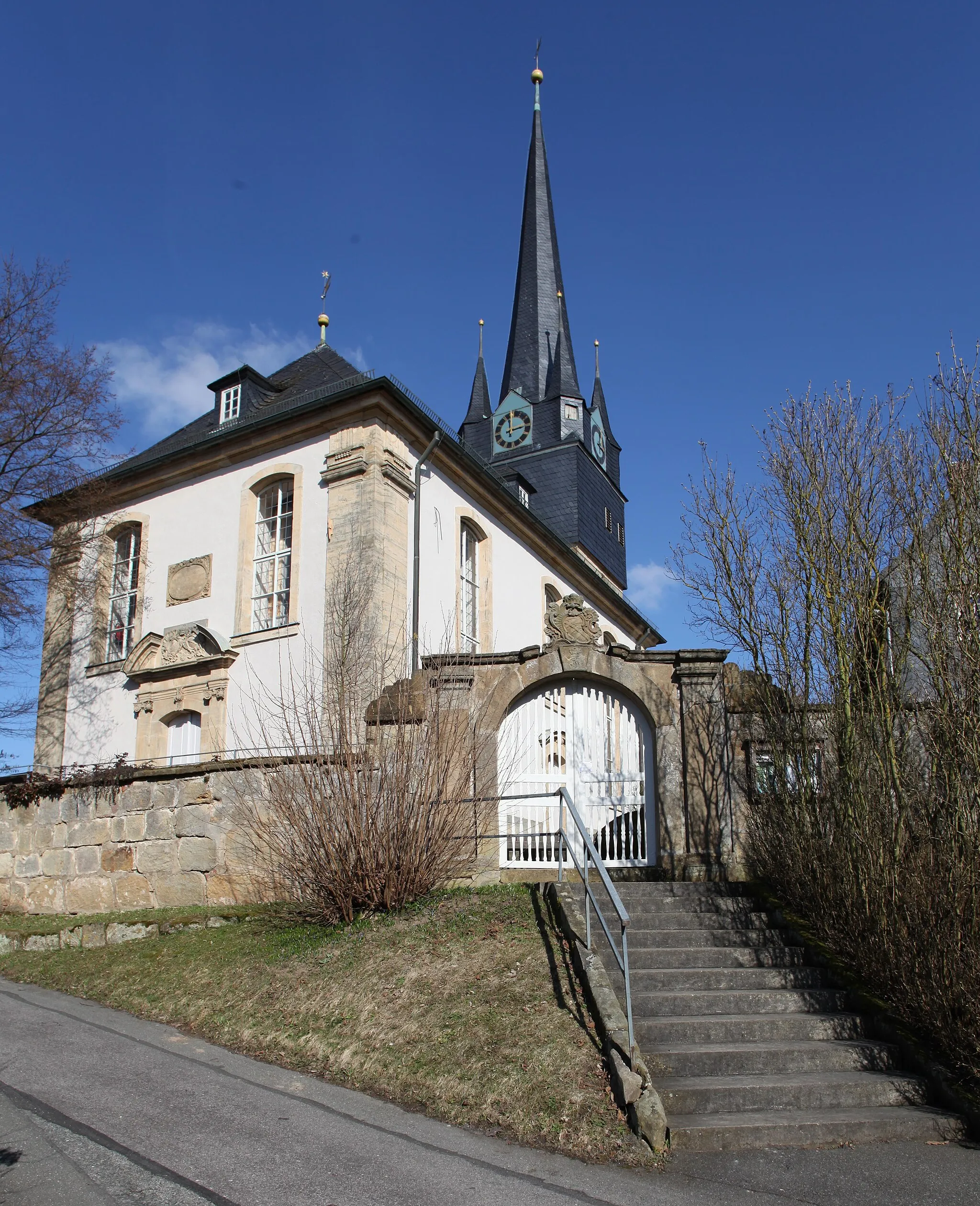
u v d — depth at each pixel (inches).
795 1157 255.0
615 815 467.5
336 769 427.5
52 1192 220.4
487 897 420.5
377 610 647.1
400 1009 332.2
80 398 738.2
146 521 786.8
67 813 575.2
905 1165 251.0
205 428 813.9
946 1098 284.8
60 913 562.9
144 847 536.4
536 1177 237.9
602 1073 281.6
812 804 402.9
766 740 443.2
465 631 800.3
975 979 295.1
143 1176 229.9
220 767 513.3
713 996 331.9
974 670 329.1
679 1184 237.3
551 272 1542.8
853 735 372.2
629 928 387.2
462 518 787.4
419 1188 228.8
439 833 426.9
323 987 358.3
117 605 804.0
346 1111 277.4
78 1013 380.8
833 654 397.7
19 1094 282.5
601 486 1470.2
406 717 449.4
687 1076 293.9
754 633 436.1
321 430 701.3
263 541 728.3
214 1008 364.8
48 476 737.6
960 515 345.7
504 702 471.8
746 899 411.8
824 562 402.3
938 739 341.1
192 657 715.4
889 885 339.9
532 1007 319.9
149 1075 303.7
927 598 354.3
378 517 663.8
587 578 1087.0
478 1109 274.2
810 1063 302.2
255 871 485.4
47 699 797.9
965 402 358.6
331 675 476.1
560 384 1440.7
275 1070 313.7
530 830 470.6
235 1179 229.9
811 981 352.8
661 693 471.8
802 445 417.4
